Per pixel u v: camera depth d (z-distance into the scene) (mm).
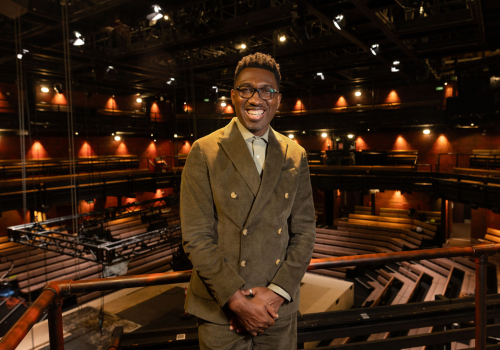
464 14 9086
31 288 12719
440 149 18391
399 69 15180
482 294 1764
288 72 16891
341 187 17125
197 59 16047
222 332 1077
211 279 992
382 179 15961
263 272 1086
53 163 17422
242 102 1112
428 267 14242
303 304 10633
